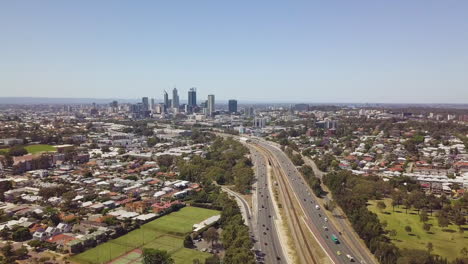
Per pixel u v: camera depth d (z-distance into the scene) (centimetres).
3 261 17350
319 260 18425
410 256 16775
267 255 18912
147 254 16875
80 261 17975
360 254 19188
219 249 19650
